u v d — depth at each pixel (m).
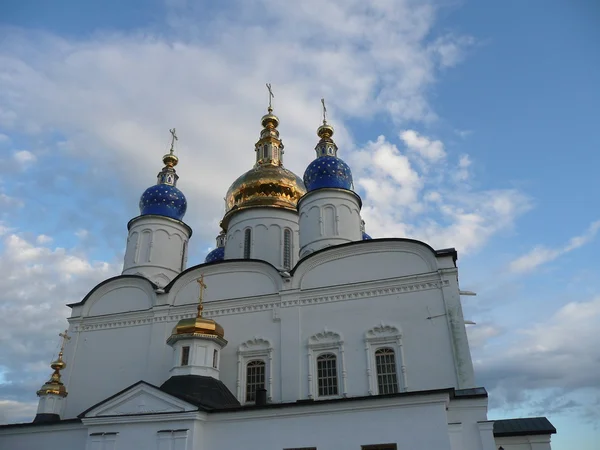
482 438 18.48
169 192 33.75
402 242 24.33
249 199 34.47
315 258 25.31
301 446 17.81
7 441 22.27
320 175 30.39
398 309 22.88
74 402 25.91
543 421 31.36
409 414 17.19
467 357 20.91
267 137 39.97
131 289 28.36
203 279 26.91
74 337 27.80
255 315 24.94
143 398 19.58
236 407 18.89
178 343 22.42
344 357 22.58
